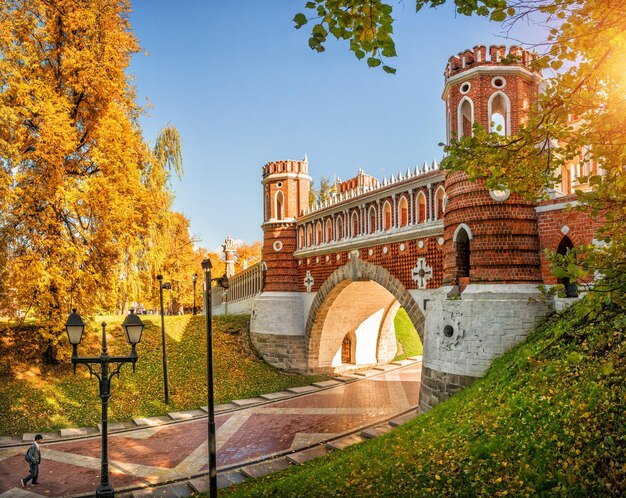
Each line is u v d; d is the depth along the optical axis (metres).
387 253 26.64
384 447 14.48
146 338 33.56
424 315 23.75
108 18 26.14
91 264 27.00
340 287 31.91
